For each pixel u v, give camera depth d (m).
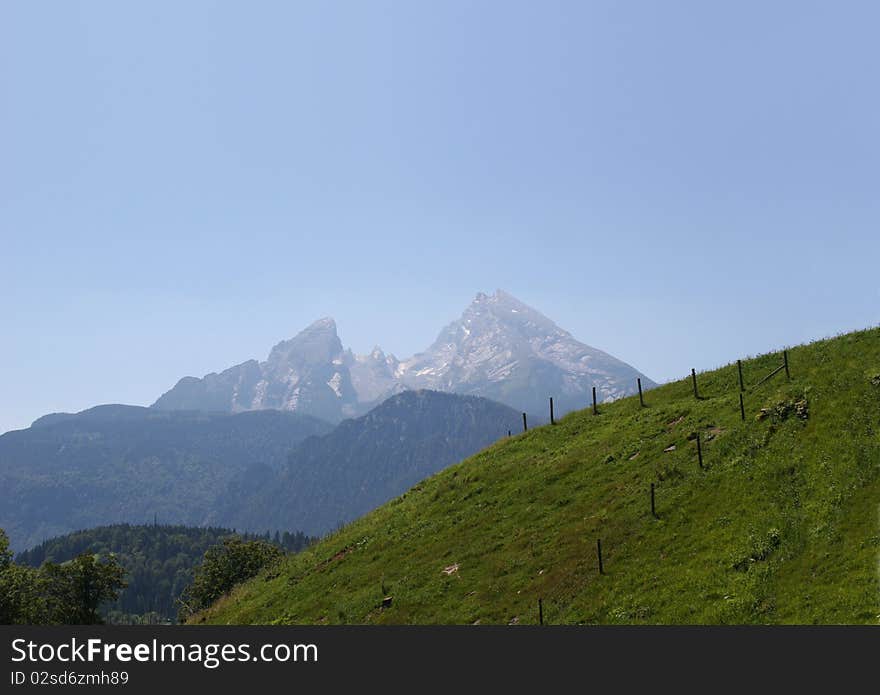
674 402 62.38
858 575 34.12
